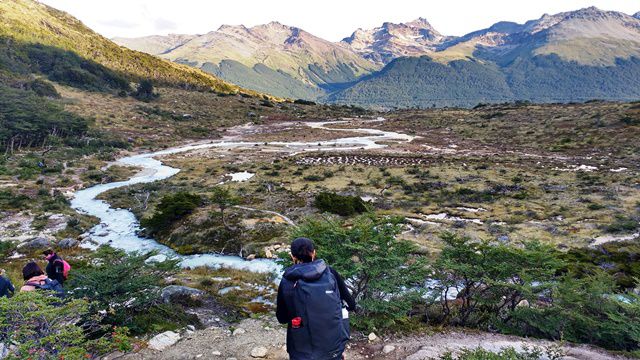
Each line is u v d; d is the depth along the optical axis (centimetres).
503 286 1069
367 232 974
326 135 9825
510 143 8044
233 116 12156
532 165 5788
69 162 6075
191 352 711
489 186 4588
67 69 12406
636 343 891
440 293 1134
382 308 863
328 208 3556
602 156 6225
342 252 979
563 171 5231
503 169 5425
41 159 5934
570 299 981
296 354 378
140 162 6669
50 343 484
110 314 859
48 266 903
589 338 927
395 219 1104
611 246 2412
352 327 856
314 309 372
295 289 380
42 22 16612
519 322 1028
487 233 2986
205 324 1050
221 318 1159
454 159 6419
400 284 946
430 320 1076
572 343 863
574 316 936
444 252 1162
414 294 969
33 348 460
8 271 1944
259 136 9656
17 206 3738
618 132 7525
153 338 760
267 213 3500
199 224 3178
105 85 12962
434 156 6794
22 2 17800
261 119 12244
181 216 3378
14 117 6794
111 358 677
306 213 3516
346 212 3516
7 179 4778
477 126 10281
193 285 1841
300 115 13538
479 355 630
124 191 4703
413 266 1007
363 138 9400
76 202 4294
